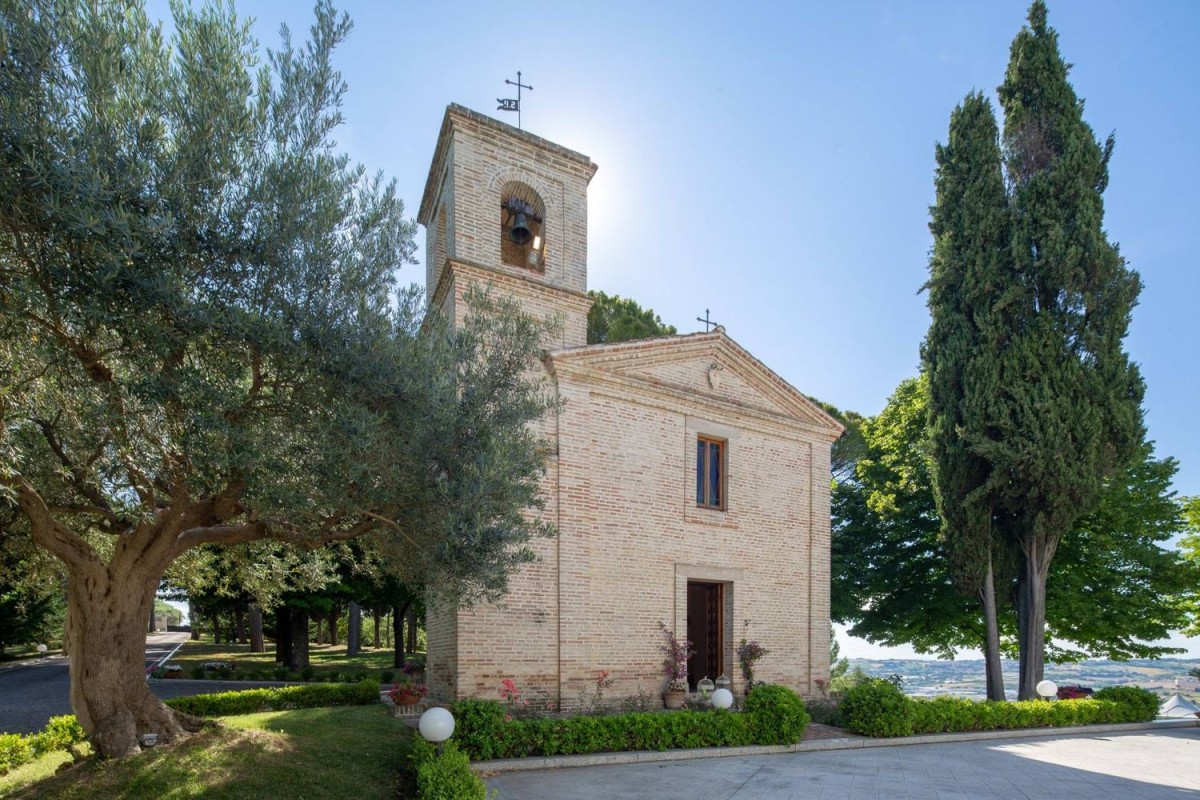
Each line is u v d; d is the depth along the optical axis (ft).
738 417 64.18
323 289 28.27
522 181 58.59
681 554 58.23
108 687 30.22
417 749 33.01
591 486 53.88
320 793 28.60
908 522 87.86
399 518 31.91
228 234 25.89
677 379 60.95
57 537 29.73
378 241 30.83
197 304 24.25
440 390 29.76
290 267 26.96
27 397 27.30
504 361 33.83
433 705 46.39
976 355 72.90
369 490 29.60
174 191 24.04
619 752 42.39
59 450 29.40
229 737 32.22
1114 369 70.69
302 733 36.32
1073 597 77.20
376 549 39.27
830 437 71.31
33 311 23.91
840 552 93.76
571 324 57.82
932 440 76.07
